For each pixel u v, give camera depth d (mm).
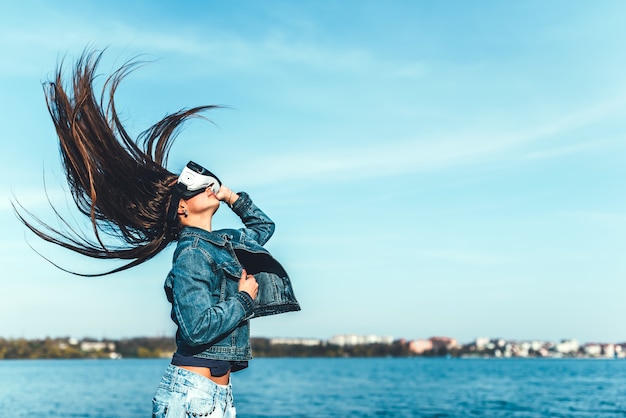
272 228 3756
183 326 2873
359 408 38875
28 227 3258
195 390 2973
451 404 41625
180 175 3184
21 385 69562
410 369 153250
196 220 3215
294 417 32469
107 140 3160
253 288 3078
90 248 3281
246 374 120438
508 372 122375
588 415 31172
